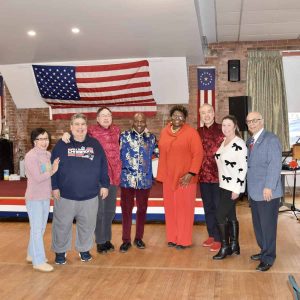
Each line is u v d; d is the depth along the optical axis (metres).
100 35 6.35
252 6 6.59
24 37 6.43
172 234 4.96
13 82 8.84
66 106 9.02
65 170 4.10
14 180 8.14
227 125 4.28
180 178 4.77
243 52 8.95
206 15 7.02
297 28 7.94
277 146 3.92
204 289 3.64
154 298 3.44
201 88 9.02
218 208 4.42
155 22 5.71
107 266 4.25
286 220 6.52
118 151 4.68
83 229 4.30
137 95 8.50
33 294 3.54
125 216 4.81
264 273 4.04
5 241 5.30
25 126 9.34
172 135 4.76
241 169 4.22
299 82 8.82
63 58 8.01
